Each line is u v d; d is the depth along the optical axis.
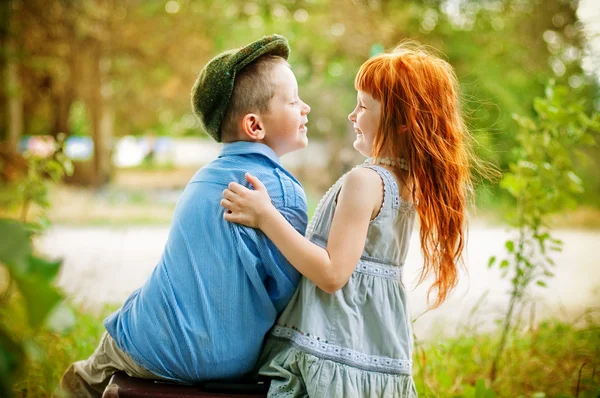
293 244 1.69
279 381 1.71
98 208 10.34
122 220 9.20
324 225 1.82
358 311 1.75
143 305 1.76
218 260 1.73
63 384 2.00
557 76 11.25
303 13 11.98
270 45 1.88
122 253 6.54
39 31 11.54
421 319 4.15
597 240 8.37
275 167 1.86
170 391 1.70
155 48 12.91
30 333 1.17
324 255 1.69
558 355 3.19
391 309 1.80
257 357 1.80
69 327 1.03
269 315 1.78
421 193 1.85
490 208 10.28
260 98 1.85
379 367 1.73
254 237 1.73
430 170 1.87
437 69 1.95
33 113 15.81
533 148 2.88
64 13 11.55
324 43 12.34
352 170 1.82
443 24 12.28
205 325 1.71
